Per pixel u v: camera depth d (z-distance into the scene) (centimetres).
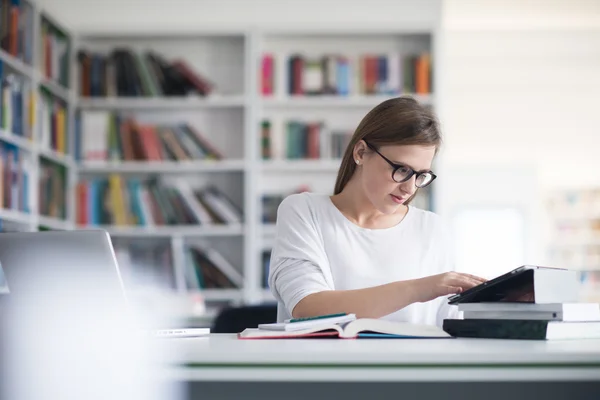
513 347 118
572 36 666
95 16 495
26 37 403
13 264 142
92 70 472
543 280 143
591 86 815
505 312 149
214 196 470
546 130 970
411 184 184
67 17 494
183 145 468
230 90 489
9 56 381
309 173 484
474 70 759
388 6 489
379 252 198
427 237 203
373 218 201
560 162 1123
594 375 106
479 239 1144
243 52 490
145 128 469
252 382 109
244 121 484
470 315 154
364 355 106
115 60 473
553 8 601
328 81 469
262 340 140
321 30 472
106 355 121
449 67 750
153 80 473
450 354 106
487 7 597
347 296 168
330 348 116
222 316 291
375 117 188
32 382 129
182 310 363
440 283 162
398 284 166
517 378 106
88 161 466
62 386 126
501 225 1141
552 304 142
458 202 1145
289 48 491
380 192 186
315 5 491
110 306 140
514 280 147
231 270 463
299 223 195
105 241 139
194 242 484
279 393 109
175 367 109
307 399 109
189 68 477
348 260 195
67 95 459
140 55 486
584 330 143
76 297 141
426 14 487
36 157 411
